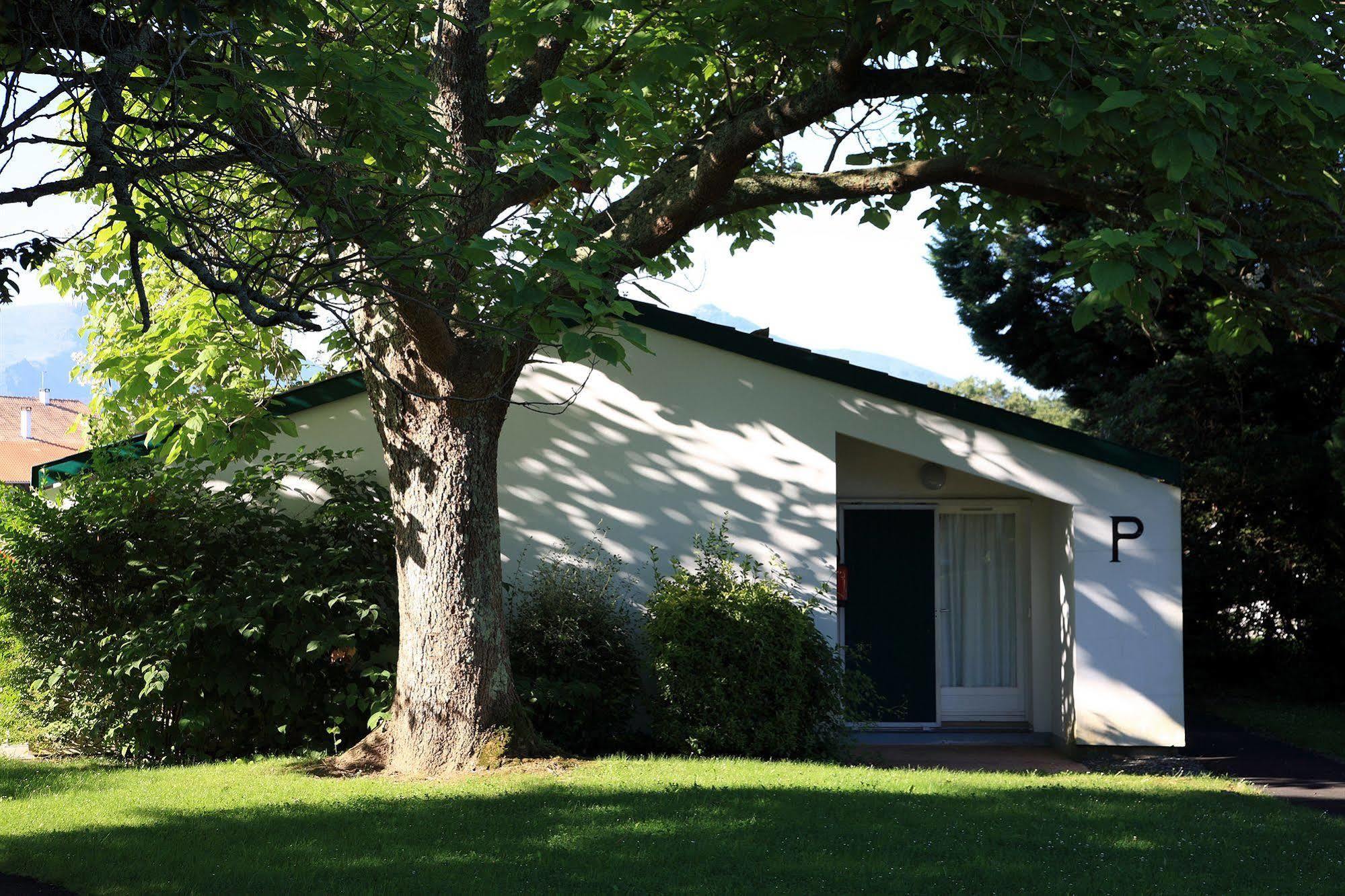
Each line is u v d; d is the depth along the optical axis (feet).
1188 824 26.96
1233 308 34.78
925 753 40.91
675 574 38.68
